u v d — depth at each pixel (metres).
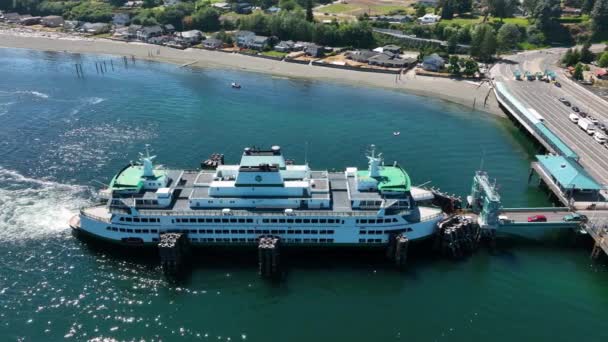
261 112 186.00
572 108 186.38
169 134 162.12
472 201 117.44
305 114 185.00
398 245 99.06
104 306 88.69
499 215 113.06
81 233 107.38
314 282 96.62
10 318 84.75
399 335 84.19
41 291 91.44
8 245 103.62
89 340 81.00
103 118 175.12
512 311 90.19
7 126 164.75
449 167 143.62
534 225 110.06
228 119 177.50
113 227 103.00
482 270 101.25
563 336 84.56
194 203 103.94
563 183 122.06
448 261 103.69
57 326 83.62
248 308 89.62
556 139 149.25
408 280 97.75
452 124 179.38
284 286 95.38
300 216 100.38
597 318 88.94
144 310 88.19
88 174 133.88
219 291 93.62
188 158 144.38
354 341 82.75
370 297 93.06
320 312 89.12
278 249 99.56
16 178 130.25
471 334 84.62
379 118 182.88
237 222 101.75
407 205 103.81
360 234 103.62
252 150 108.31
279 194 104.44
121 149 149.62
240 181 103.94
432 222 105.88
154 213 100.88
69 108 184.75
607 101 195.25
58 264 99.00
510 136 170.00
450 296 93.69
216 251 105.50
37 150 147.25
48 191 124.50
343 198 107.19
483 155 153.50
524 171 144.88
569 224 110.56
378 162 108.56
